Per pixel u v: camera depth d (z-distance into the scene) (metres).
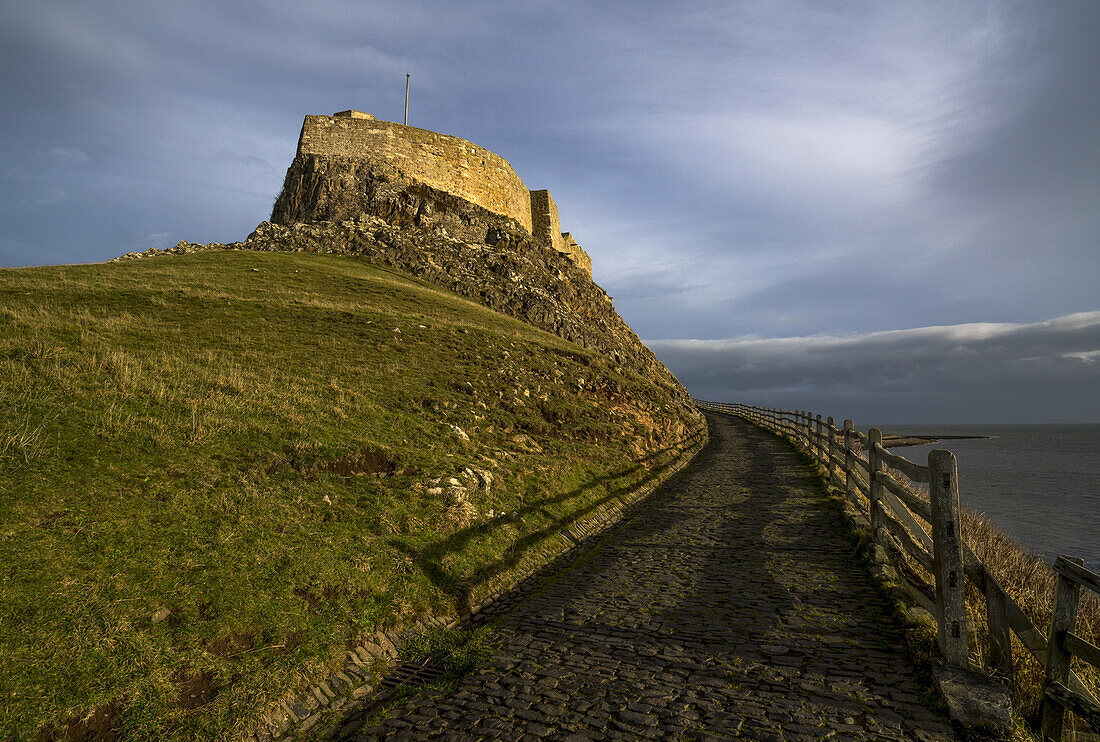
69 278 21.52
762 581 7.56
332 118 48.31
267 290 24.45
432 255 41.12
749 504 12.69
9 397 8.36
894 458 7.05
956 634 4.79
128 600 5.19
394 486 9.30
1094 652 3.74
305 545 6.96
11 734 3.79
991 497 31.80
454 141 51.75
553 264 48.69
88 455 7.44
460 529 8.77
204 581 5.77
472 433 13.42
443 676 5.46
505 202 55.66
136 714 4.27
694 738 4.12
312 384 13.38
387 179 46.75
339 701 5.10
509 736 4.28
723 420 48.47
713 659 5.41
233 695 4.69
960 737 4.04
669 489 15.61
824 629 5.94
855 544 8.83
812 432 19.08
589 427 17.52
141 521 6.38
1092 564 15.82
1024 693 4.48
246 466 8.48
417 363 17.55
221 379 11.79
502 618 6.83
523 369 20.12
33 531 5.66
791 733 4.14
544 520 10.48
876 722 4.24
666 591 7.42
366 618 6.20
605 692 4.89
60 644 4.50
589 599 7.32
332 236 40.94
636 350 48.78
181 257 32.19
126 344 13.43
